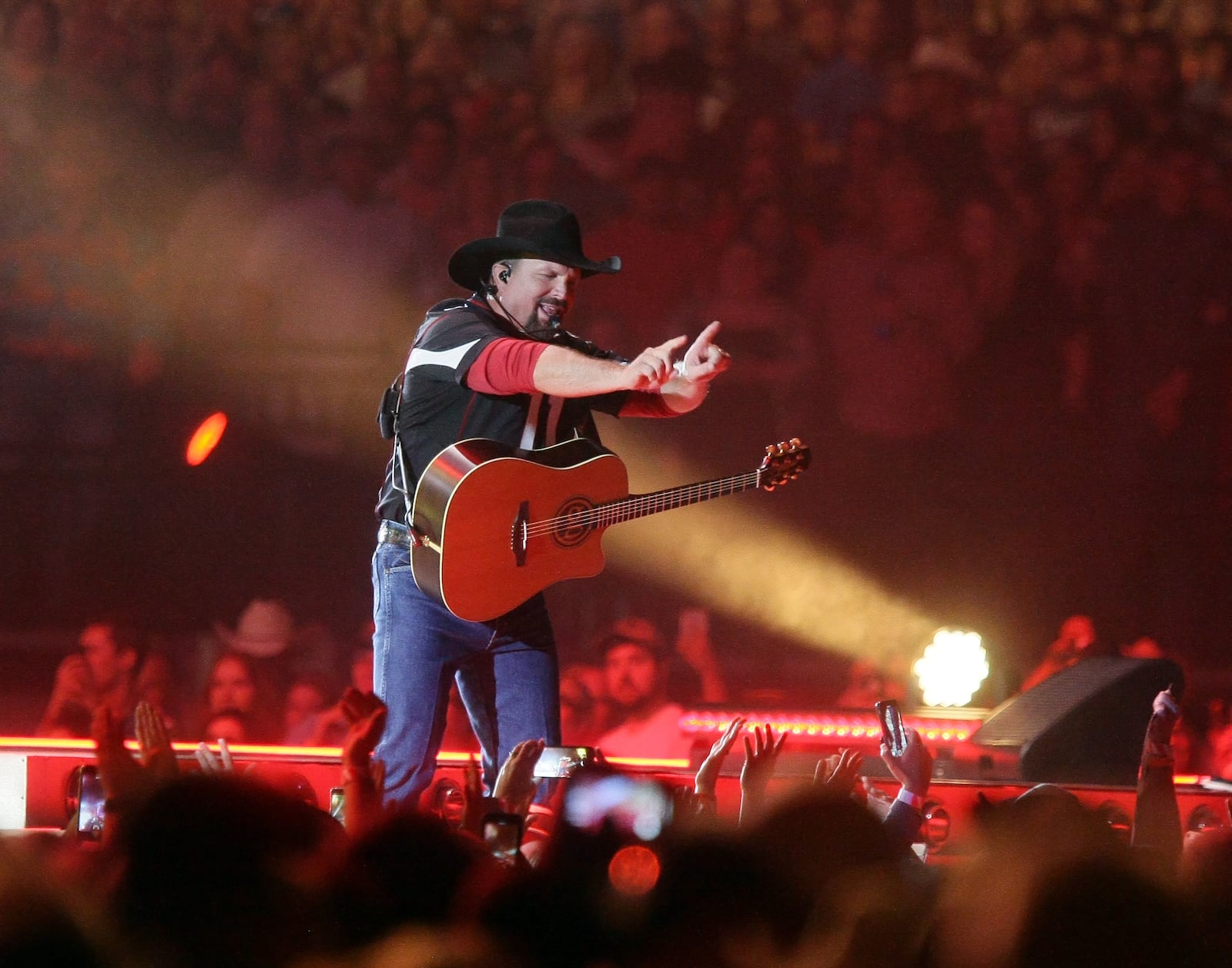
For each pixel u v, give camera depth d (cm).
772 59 4472
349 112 4409
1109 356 4341
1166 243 4397
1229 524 4234
